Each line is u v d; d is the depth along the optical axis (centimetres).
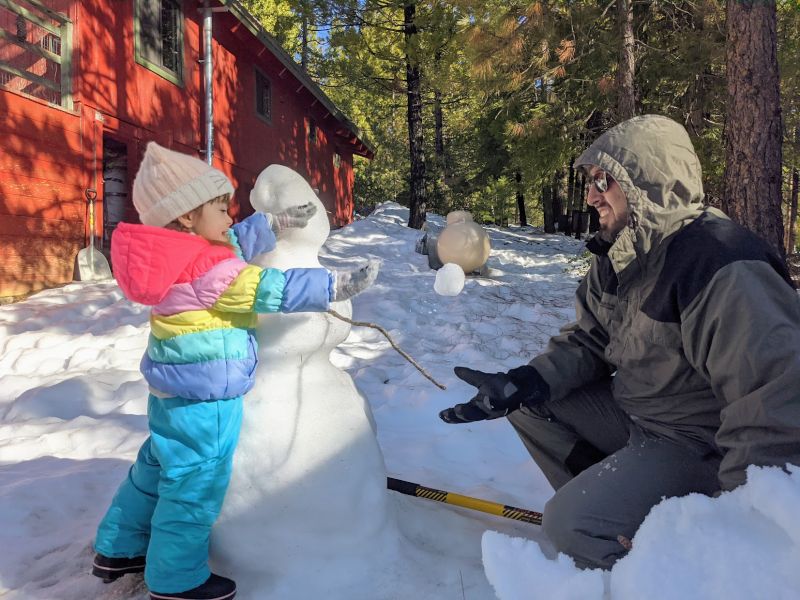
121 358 543
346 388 230
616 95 1198
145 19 1115
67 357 552
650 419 218
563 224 2434
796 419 162
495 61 1050
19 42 853
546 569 155
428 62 1493
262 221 217
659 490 203
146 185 196
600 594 150
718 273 183
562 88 1323
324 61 1766
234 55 1448
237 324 200
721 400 190
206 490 200
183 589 197
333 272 195
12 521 262
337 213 2331
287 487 209
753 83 746
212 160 1227
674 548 146
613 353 227
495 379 243
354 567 215
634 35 1184
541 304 823
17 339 602
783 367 168
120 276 190
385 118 3534
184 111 1243
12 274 824
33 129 858
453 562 226
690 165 204
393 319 695
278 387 215
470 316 721
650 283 205
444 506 275
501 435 375
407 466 330
